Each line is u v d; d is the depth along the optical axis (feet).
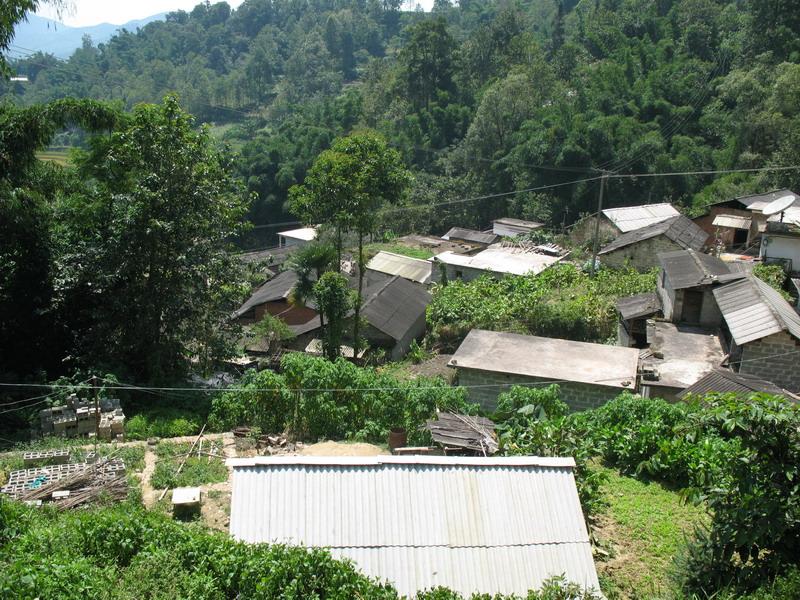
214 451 53.01
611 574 36.24
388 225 184.65
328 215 91.76
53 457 48.16
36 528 34.04
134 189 67.00
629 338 86.58
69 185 72.64
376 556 31.48
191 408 63.46
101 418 56.44
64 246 69.36
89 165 71.05
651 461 47.01
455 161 194.39
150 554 31.91
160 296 67.77
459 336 98.37
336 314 90.58
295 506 32.78
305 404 59.41
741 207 129.80
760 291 72.84
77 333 71.92
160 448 52.95
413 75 225.35
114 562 32.09
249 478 33.60
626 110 184.55
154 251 67.21
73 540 32.96
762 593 27.12
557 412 55.06
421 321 106.73
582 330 93.25
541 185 173.68
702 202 151.94
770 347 65.10
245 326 108.17
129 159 68.18
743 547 29.91
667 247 111.65
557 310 94.22
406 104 224.74
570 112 181.98
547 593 29.27
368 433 59.36
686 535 36.78
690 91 189.37
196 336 72.95
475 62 244.01
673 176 165.17
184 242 67.56
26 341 70.69
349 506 32.96
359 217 89.61
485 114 188.75
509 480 34.47
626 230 131.95
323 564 29.66
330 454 52.29
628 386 65.92
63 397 59.31
